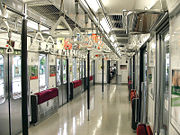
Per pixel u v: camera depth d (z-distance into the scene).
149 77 3.20
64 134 4.27
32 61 5.04
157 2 2.02
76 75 9.65
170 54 1.50
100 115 5.91
